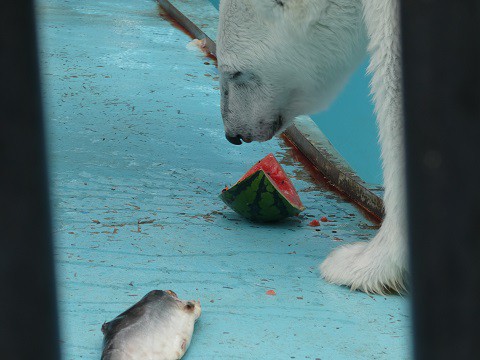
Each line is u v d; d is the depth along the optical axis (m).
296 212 5.16
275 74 4.71
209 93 8.49
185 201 5.57
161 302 3.51
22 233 0.70
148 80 8.77
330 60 4.62
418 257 0.68
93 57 9.59
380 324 3.80
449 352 0.67
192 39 11.00
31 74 0.68
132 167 6.21
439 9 0.65
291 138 7.20
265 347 3.50
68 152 6.43
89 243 4.64
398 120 3.79
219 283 4.20
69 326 3.61
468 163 0.65
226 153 6.75
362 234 5.14
